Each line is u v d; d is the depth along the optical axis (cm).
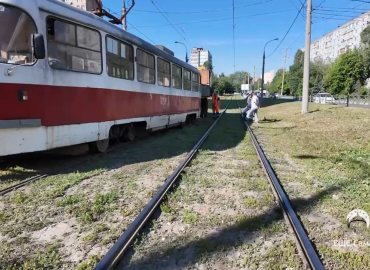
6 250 335
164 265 316
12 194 497
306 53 2050
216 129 1490
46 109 596
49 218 418
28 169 646
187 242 359
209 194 525
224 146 1005
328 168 708
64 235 373
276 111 2723
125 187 553
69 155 798
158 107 1120
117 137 930
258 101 1802
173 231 388
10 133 547
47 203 468
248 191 545
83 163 721
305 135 1196
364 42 6309
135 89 923
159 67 1127
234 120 2056
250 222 411
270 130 1440
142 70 977
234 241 364
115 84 805
